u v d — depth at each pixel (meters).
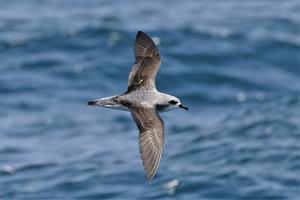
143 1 46.09
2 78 34.44
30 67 35.66
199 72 34.38
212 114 30.64
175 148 26.94
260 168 24.72
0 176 25.83
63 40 38.50
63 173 25.61
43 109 31.73
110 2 46.06
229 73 34.34
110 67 35.31
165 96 13.56
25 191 24.52
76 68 35.31
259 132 27.73
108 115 30.91
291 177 23.92
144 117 13.17
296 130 27.58
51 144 28.44
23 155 27.47
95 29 39.75
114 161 26.31
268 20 41.12
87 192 24.02
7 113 31.41
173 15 42.62
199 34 38.84
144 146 12.98
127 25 40.53
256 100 31.80
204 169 24.91
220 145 26.73
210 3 45.06
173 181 24.16
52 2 46.44
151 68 14.27
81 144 28.30
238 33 38.88
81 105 32.09
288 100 31.31
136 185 24.27
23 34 39.75
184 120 29.88
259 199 22.70
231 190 23.30
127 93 13.70
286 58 35.88
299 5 43.81
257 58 35.88
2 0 47.38
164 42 37.81
